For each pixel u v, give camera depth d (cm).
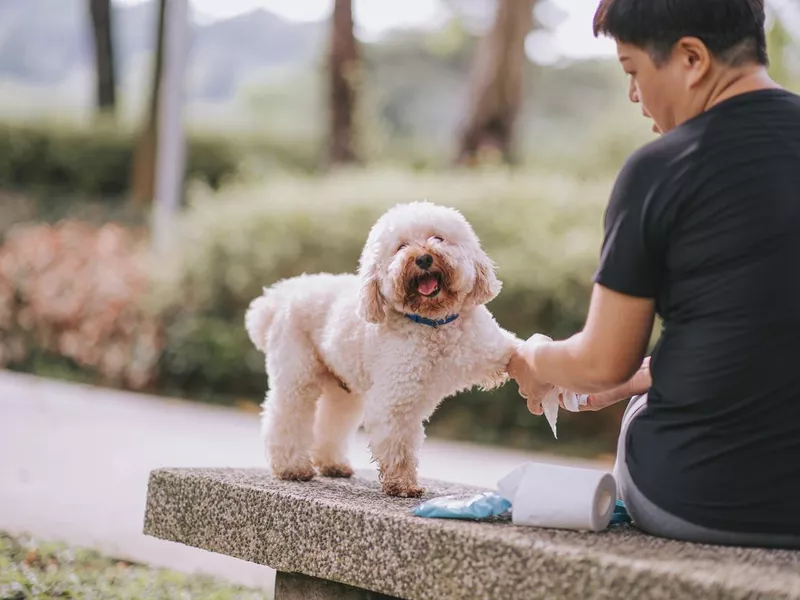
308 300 377
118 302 1196
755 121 261
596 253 951
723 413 256
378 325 342
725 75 269
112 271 1229
